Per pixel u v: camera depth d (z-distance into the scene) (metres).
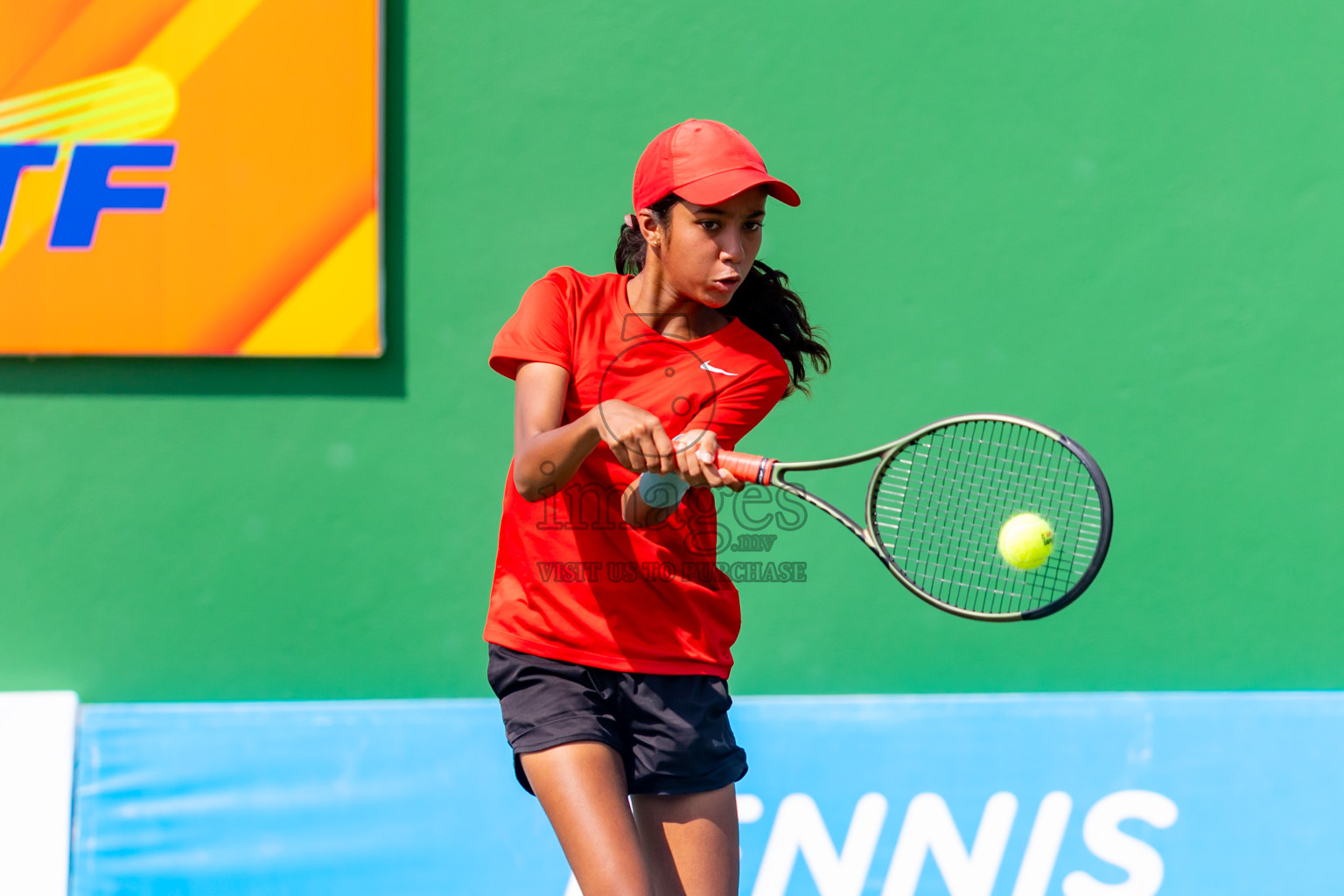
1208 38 11.37
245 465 11.16
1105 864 10.31
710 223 5.98
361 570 11.20
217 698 11.14
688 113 11.22
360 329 10.93
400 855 10.12
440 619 11.21
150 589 11.12
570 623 6.20
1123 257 11.38
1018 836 10.33
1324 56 11.38
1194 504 11.48
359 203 10.88
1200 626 11.48
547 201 11.20
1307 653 11.52
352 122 10.83
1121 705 10.65
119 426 11.10
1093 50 11.34
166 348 10.86
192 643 11.13
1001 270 11.37
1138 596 11.47
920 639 11.34
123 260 10.81
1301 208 11.43
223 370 11.12
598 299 6.46
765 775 10.36
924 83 11.29
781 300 7.06
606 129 11.20
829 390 11.33
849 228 11.31
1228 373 11.45
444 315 11.18
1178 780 10.51
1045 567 10.31
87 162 10.77
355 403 11.19
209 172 10.81
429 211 11.15
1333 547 11.51
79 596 11.09
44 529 11.07
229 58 10.77
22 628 11.03
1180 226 11.40
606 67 11.20
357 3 10.78
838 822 10.27
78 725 10.30
